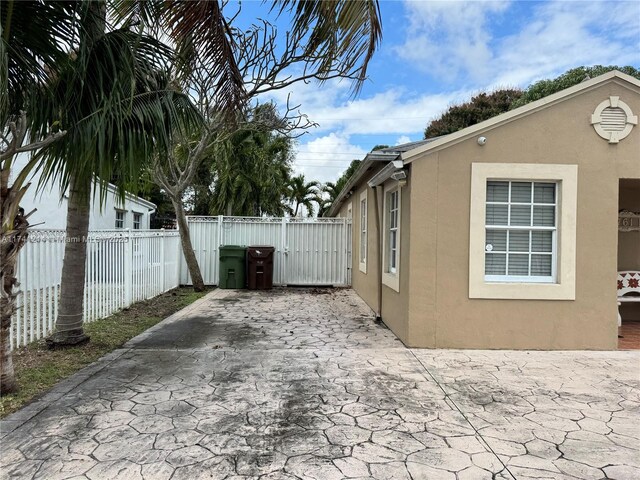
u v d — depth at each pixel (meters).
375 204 7.64
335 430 3.19
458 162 5.54
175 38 4.23
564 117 5.53
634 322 7.46
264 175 19.41
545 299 5.55
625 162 5.56
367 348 5.54
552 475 2.61
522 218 5.70
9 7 3.14
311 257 12.06
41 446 2.88
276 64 6.00
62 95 3.86
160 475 2.56
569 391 4.04
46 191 10.78
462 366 4.80
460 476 2.59
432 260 5.57
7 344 3.78
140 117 3.89
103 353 5.16
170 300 9.38
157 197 30.31
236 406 3.61
